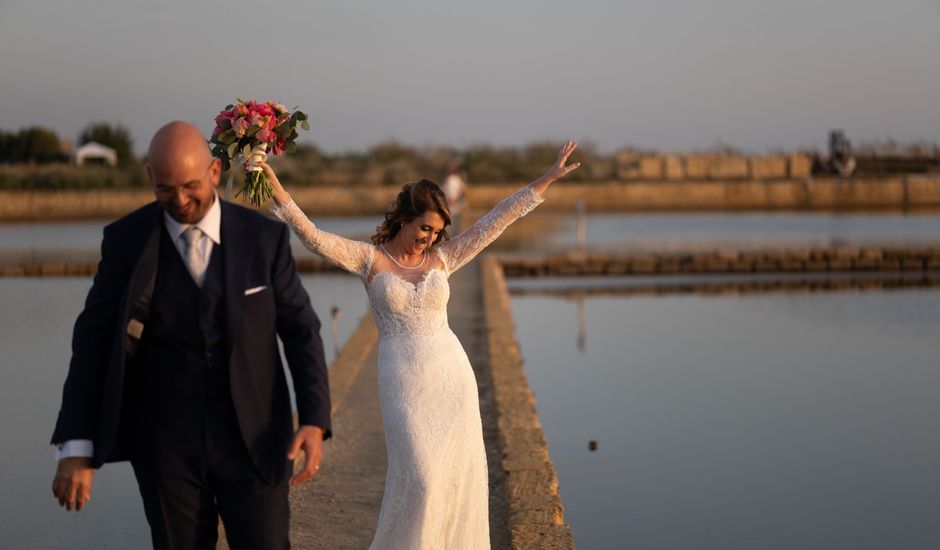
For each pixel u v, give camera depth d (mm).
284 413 3398
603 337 14602
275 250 3404
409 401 4180
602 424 9484
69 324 14211
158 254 3279
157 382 3277
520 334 14984
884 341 14000
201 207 3211
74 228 35656
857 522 6766
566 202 44094
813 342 13977
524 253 26281
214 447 3285
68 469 3184
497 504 5906
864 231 32500
